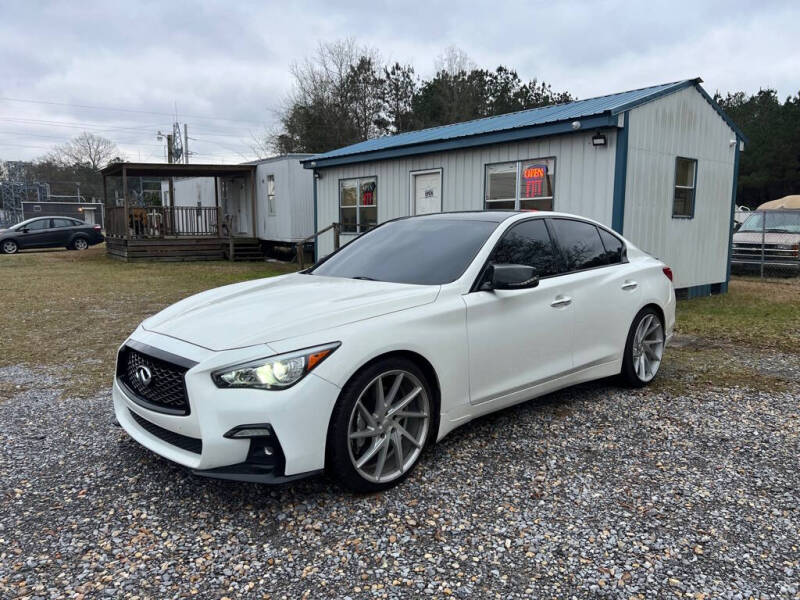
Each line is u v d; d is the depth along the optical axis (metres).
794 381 5.23
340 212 14.72
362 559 2.55
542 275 4.12
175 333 3.19
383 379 3.15
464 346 3.47
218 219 21.05
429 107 39.31
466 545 2.65
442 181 11.71
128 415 3.38
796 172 39.00
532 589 2.35
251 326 3.04
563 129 9.11
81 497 3.08
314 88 38.66
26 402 4.62
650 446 3.74
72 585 2.37
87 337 7.11
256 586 2.37
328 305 3.24
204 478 3.29
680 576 2.43
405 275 3.83
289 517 2.89
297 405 2.78
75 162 74.38
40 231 24.58
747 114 45.38
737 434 3.95
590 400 4.66
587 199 9.19
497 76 41.03
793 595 2.31
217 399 2.77
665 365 5.79
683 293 10.53
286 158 18.19
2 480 3.27
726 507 2.98
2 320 8.27
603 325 4.48
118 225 20.58
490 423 4.14
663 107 9.34
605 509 2.96
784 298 10.61
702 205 10.53
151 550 2.62
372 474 3.11
